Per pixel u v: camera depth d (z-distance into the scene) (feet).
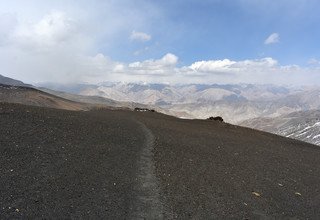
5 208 35.58
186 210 42.68
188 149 79.87
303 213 49.75
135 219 38.24
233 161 75.31
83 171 50.14
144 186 48.26
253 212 46.26
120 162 57.98
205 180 55.98
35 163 49.85
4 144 56.08
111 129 90.17
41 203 38.04
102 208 39.32
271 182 62.59
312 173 77.56
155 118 164.66
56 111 114.01
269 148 107.04
